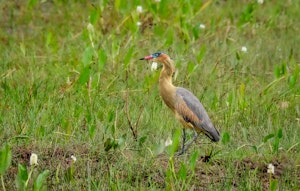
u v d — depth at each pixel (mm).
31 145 15188
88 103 17219
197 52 21062
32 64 19781
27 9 23438
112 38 19859
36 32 22688
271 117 17375
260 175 14664
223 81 19391
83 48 20641
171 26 21328
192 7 22359
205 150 15578
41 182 12742
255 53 21453
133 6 21625
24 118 16375
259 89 19062
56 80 18781
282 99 18297
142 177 14305
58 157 14773
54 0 24219
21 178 12852
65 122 15406
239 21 22422
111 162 14781
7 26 23047
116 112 16219
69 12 23906
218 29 22922
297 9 25219
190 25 22234
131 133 16109
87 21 23047
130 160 14781
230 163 14852
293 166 15016
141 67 19797
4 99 17281
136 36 20859
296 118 17297
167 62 16281
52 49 20250
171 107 16281
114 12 22234
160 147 14242
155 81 18141
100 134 15820
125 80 18734
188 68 18500
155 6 21844
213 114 17391
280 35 23266
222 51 21422
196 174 14516
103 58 17375
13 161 14562
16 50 20984
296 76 17922
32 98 17312
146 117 16891
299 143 15875
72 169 13695
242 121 17203
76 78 18500
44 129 15547
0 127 15875
